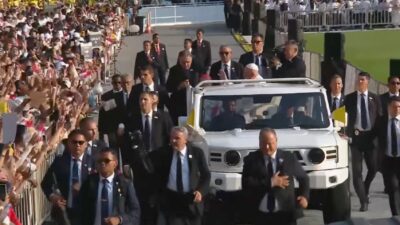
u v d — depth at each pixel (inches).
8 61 1611.7
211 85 1261.1
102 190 882.1
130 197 886.4
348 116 1257.4
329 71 1713.8
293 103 1184.8
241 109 1184.2
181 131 970.1
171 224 978.1
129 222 878.4
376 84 1775.3
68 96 1339.8
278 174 952.3
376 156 1254.3
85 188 886.4
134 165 995.3
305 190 968.3
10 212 880.9
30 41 2313.0
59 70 1844.2
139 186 988.6
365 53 3425.2
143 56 1903.3
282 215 957.8
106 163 877.8
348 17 4084.6
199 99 1192.2
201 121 1180.5
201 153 979.3
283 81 1261.1
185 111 1424.7
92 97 1801.2
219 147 1098.1
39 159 995.3
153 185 982.4
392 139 1167.0
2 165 844.0
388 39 3811.5
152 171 979.3
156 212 999.6
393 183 1172.5
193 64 1571.1
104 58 2620.6
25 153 920.9
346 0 4101.9
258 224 966.4
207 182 977.5
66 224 946.7
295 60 1508.4
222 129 1171.9
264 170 954.1
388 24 4104.3
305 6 4065.0
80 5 4347.9
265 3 4092.0
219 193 1104.2
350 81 1747.0
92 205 882.8
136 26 4200.3
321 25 4072.3
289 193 954.7
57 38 2438.5
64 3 4429.1
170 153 978.1
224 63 1531.7
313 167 1098.7
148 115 1178.0
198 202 970.7
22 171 903.7
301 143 1098.1
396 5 4084.6
